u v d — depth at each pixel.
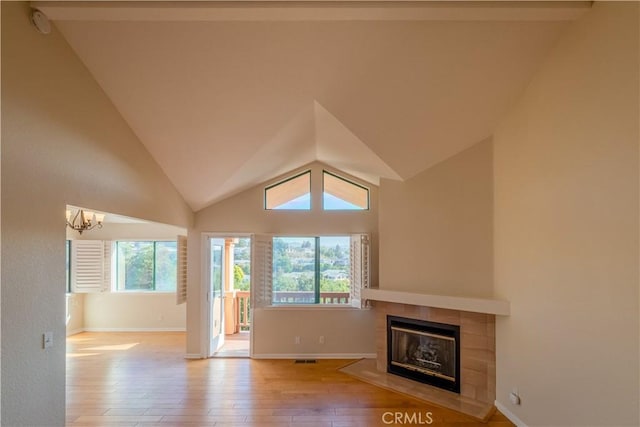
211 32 2.64
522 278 3.34
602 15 2.33
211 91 3.13
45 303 2.35
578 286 2.60
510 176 3.54
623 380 2.21
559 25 2.68
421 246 4.48
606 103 2.32
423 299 4.20
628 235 2.17
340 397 4.16
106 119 3.08
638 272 2.10
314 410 3.84
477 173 4.03
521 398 3.35
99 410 3.84
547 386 2.97
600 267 2.39
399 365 4.77
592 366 2.46
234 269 7.53
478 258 3.99
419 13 2.37
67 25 2.49
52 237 2.41
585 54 2.50
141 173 3.73
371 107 3.36
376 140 3.77
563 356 2.77
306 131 4.08
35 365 2.27
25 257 2.19
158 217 4.16
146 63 2.83
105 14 2.32
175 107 3.28
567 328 2.72
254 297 5.56
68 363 5.38
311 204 5.81
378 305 5.03
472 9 2.34
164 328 7.36
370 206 5.79
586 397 2.52
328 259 5.93
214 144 3.81
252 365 5.29
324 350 5.66
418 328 4.54
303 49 2.79
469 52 2.85
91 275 7.19
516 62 2.98
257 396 4.20
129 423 3.56
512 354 3.50
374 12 2.35
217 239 6.13
